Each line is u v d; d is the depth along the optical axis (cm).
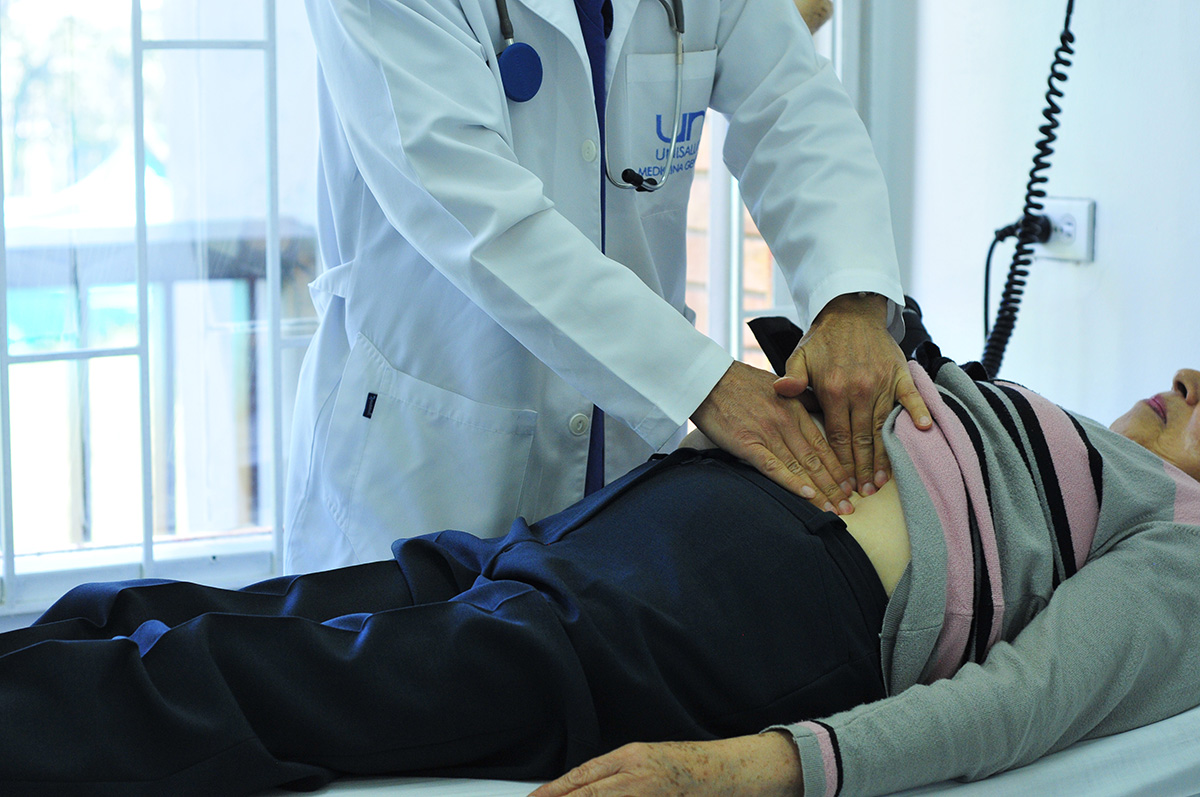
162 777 83
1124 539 112
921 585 103
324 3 120
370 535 136
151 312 217
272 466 220
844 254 129
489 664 93
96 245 205
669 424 116
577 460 136
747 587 101
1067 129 202
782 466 109
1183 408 132
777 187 141
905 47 238
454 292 131
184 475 229
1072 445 113
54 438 214
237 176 216
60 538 218
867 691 104
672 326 117
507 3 126
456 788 91
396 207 121
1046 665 97
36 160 199
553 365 119
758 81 146
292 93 215
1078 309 202
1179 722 106
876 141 245
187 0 204
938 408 114
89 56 199
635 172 135
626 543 105
